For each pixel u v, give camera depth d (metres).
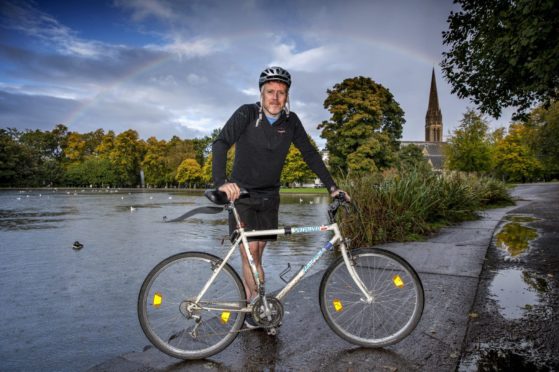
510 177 53.53
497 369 2.06
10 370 2.58
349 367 2.12
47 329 3.33
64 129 94.19
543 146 26.17
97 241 8.43
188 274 2.36
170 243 8.14
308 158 2.80
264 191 2.58
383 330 2.45
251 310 2.34
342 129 40.84
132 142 78.12
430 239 6.34
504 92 7.54
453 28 7.62
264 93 2.55
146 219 13.70
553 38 5.50
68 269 5.70
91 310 3.83
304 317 2.85
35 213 16.48
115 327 3.37
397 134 48.00
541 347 2.29
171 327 2.83
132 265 5.99
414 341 2.42
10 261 6.30
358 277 2.45
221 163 2.42
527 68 6.13
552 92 7.06
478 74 7.54
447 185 9.68
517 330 2.54
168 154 81.56
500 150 51.78
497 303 3.07
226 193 2.27
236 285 2.36
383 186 7.89
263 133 2.53
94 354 2.83
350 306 2.79
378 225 6.42
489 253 5.02
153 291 2.33
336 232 2.48
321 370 2.09
